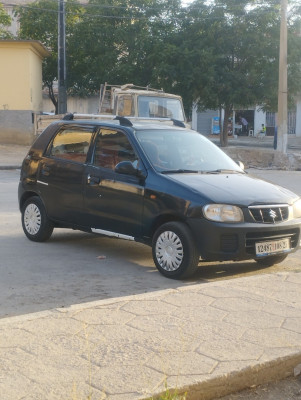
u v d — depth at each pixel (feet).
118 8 104.22
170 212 21.97
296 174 63.93
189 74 96.99
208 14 100.73
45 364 13.42
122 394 12.15
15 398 11.89
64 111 84.79
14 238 28.43
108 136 25.02
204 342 14.73
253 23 100.17
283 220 22.48
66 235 29.43
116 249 26.76
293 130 148.05
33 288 20.57
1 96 86.43
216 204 21.31
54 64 113.80
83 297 19.70
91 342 14.60
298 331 15.53
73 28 108.27
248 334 15.26
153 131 25.04
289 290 18.92
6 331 15.19
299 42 98.32
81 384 12.53
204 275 22.88
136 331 15.30
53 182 26.30
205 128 155.94
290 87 101.76
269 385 13.88
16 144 87.30
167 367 13.39
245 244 21.44
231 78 99.25
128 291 20.48
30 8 110.22
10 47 85.46
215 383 13.05
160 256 22.36
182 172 23.45
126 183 23.45
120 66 100.94
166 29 103.40
